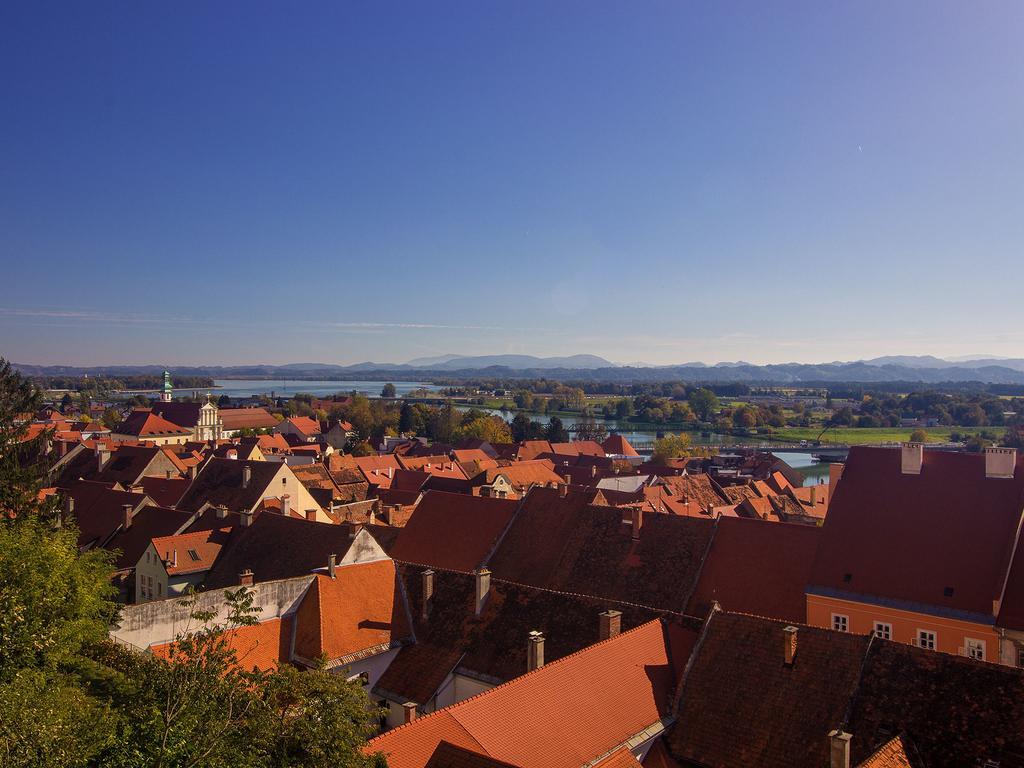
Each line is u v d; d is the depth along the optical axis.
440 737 28.30
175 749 20.81
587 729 32.12
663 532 57.28
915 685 31.92
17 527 41.78
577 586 56.94
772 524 54.22
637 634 38.28
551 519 63.41
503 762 25.86
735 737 33.47
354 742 23.77
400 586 49.53
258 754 21.97
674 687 36.91
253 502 83.50
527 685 32.50
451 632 45.22
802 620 49.72
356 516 92.25
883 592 47.56
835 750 28.25
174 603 41.09
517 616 44.00
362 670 43.91
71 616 32.25
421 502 71.50
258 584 44.16
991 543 46.78
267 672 27.53
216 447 133.00
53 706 21.89
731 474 154.00
